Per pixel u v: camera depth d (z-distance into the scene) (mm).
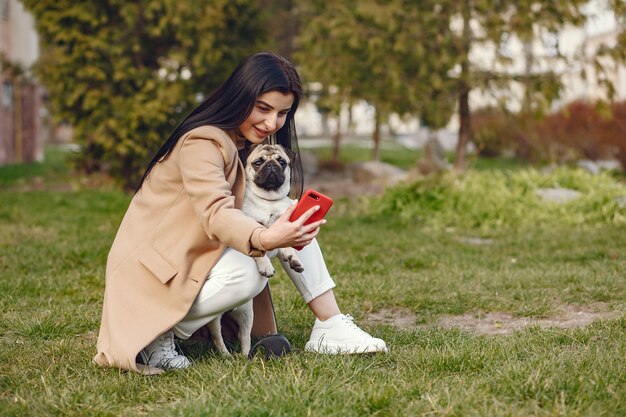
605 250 7645
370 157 23453
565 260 7359
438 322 4840
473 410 2822
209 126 3365
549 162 14867
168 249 3383
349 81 13750
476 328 4672
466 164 14078
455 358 3521
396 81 12930
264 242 3061
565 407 2830
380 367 3592
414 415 2840
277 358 3588
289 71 3449
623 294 5348
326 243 8305
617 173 15859
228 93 3393
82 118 13523
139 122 13062
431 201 10578
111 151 13430
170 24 13289
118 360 3307
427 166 16453
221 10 13312
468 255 7566
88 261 6828
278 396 2971
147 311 3363
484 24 12914
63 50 13078
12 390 3246
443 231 9484
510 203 10328
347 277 6207
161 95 12898
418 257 7336
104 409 2992
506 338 4070
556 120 17312
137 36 13445
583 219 9891
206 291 3398
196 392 3096
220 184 3244
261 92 3357
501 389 3074
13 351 3875
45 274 6227
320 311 3797
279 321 4641
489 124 19516
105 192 12484
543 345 3854
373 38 12789
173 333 3533
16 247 7367
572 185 11570
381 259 7273
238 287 3400
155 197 3471
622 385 3078
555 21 12461
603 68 12828
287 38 20031
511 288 5613
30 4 12992
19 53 21531
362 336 3729
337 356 3588
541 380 3086
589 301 5223
